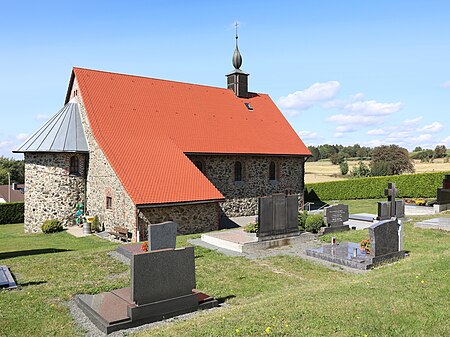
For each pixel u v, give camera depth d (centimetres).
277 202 1689
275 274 1267
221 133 2839
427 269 1009
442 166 6825
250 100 3400
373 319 705
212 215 2255
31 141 2475
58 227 2330
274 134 3161
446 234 1812
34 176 2456
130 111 2558
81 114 2559
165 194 2064
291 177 3155
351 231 1961
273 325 693
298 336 649
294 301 828
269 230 1659
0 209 3011
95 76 2655
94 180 2364
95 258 1417
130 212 1980
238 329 681
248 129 3044
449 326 675
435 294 815
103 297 962
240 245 1559
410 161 5766
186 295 929
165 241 1240
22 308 934
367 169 5556
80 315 902
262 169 2966
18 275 1209
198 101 3011
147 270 876
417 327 675
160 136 2503
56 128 2478
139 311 852
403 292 840
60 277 1187
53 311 920
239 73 3344
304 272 1299
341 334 651
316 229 1894
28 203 2497
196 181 2267
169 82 3003
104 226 2253
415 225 2014
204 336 672
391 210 2203
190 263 944
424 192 3988
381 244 1372
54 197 2403
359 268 1327
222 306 980
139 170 2139
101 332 816
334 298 828
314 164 8750
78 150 2395
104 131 2312
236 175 2848
